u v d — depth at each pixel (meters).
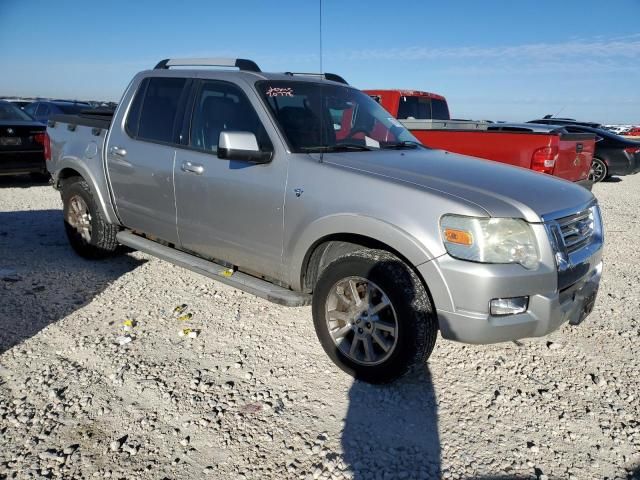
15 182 10.91
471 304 2.88
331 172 3.38
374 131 4.38
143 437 2.80
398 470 2.61
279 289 3.75
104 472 2.54
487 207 2.93
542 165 6.77
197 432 2.85
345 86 4.70
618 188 13.09
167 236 4.58
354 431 2.89
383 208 3.12
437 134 7.76
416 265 3.00
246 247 3.89
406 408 3.12
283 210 3.56
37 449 2.69
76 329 4.00
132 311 4.37
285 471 2.58
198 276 5.24
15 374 3.35
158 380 3.33
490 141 7.24
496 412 3.12
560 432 2.95
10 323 4.05
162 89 4.64
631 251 6.76
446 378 3.47
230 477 2.54
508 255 2.90
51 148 5.75
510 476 2.59
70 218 5.60
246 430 2.88
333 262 3.38
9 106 10.08
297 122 3.86
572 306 3.21
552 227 3.03
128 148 4.73
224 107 4.09
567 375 3.55
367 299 3.27
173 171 4.30
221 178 3.93
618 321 4.44
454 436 2.89
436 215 2.96
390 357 3.15
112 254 5.63
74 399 3.10
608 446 2.84
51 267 5.40
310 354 3.73
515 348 3.90
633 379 3.52
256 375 3.43
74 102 16.25
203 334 3.99
